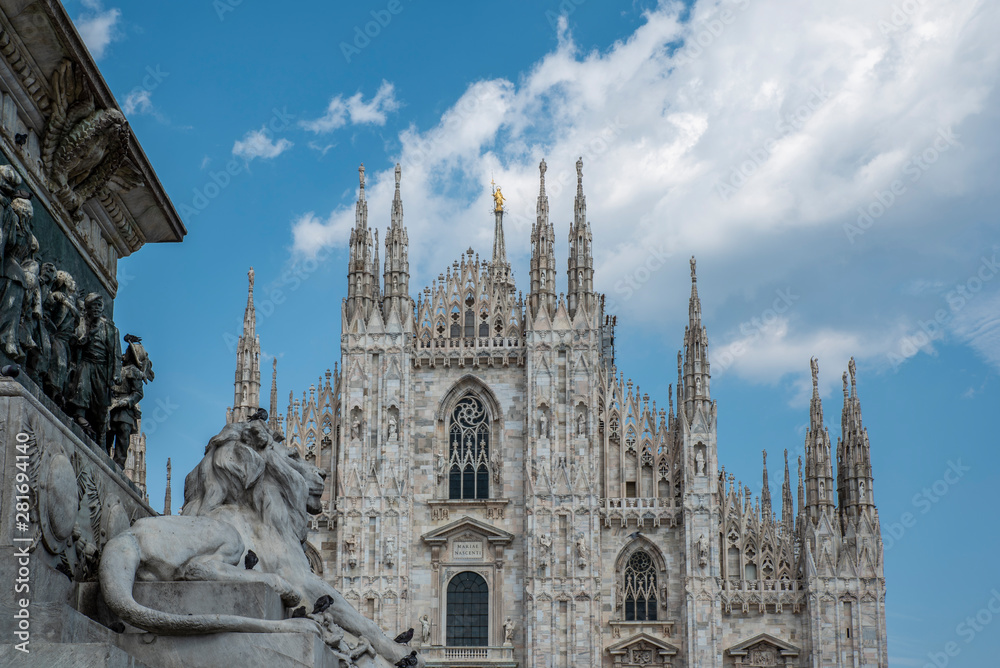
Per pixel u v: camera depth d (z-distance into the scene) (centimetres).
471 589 7856
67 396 1510
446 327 8294
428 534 7888
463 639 7781
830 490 7831
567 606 7656
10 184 1354
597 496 7850
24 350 1360
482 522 7881
